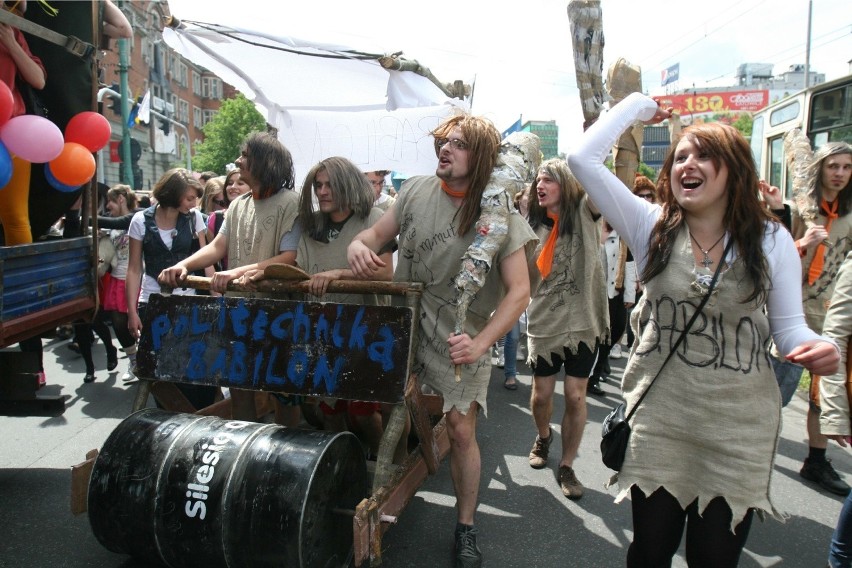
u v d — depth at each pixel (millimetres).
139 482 2445
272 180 3324
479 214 2605
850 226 4070
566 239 3727
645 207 2148
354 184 3156
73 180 3453
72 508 2580
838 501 3676
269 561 2307
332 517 2484
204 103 59750
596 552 3090
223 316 2846
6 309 2930
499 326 2520
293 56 5117
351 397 2625
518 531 3283
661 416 2029
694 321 1971
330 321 2701
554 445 4570
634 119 2238
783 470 4102
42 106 3648
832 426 2947
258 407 3771
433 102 5355
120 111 16406
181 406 3221
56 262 3350
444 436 3486
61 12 3529
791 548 3160
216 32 4617
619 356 7363
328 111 6051
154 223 4738
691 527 2055
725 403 1944
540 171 3807
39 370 3711
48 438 4469
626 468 2090
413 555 2998
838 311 2924
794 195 4297
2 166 3033
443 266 2711
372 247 2842
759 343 1965
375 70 5363
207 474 2393
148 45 44438
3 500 3477
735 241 1920
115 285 5844
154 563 2562
